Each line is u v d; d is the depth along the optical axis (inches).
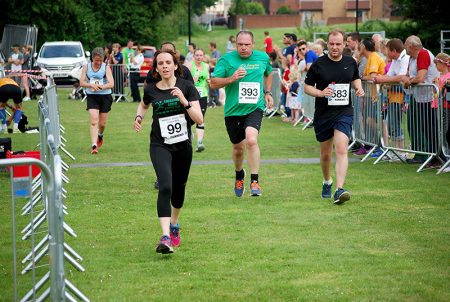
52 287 252.7
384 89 574.6
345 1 3969.0
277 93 969.5
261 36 2950.3
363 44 607.2
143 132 817.5
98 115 657.6
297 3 4111.7
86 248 347.9
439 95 524.1
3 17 1898.4
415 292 279.1
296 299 273.6
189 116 335.3
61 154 654.5
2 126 810.8
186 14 3085.6
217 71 450.0
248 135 446.0
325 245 345.7
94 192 480.7
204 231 375.2
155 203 446.3
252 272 307.0
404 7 1854.1
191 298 277.1
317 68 437.1
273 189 480.4
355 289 283.0
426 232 366.6
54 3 1910.7
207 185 497.0
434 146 534.3
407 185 485.1
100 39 2046.0
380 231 369.4
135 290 287.7
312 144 698.8
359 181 501.7
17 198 461.7
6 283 302.5
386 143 579.2
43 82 1250.6
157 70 338.3
